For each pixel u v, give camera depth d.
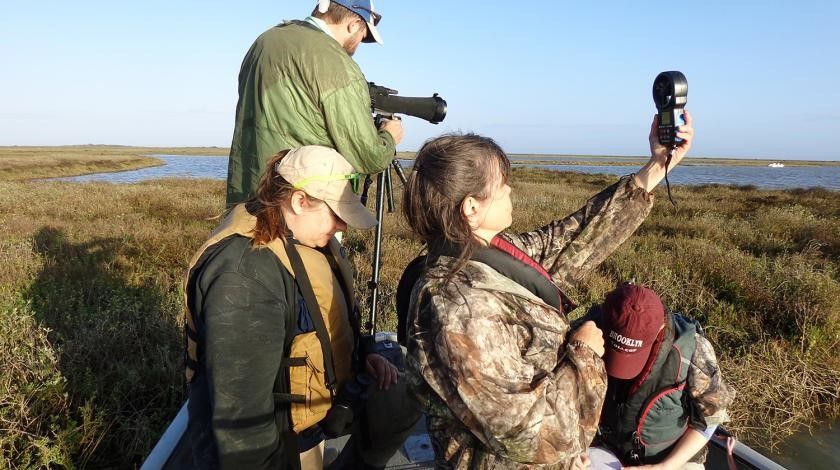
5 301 4.90
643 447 1.85
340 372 1.74
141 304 4.81
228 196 2.33
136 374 3.59
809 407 4.27
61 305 4.81
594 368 1.28
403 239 8.39
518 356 1.21
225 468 1.45
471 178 1.25
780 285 6.01
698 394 1.79
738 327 5.48
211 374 1.43
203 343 1.57
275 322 1.50
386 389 2.00
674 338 1.80
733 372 4.46
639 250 8.07
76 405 3.39
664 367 1.76
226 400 1.43
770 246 9.32
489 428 1.15
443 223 1.28
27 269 6.13
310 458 1.93
